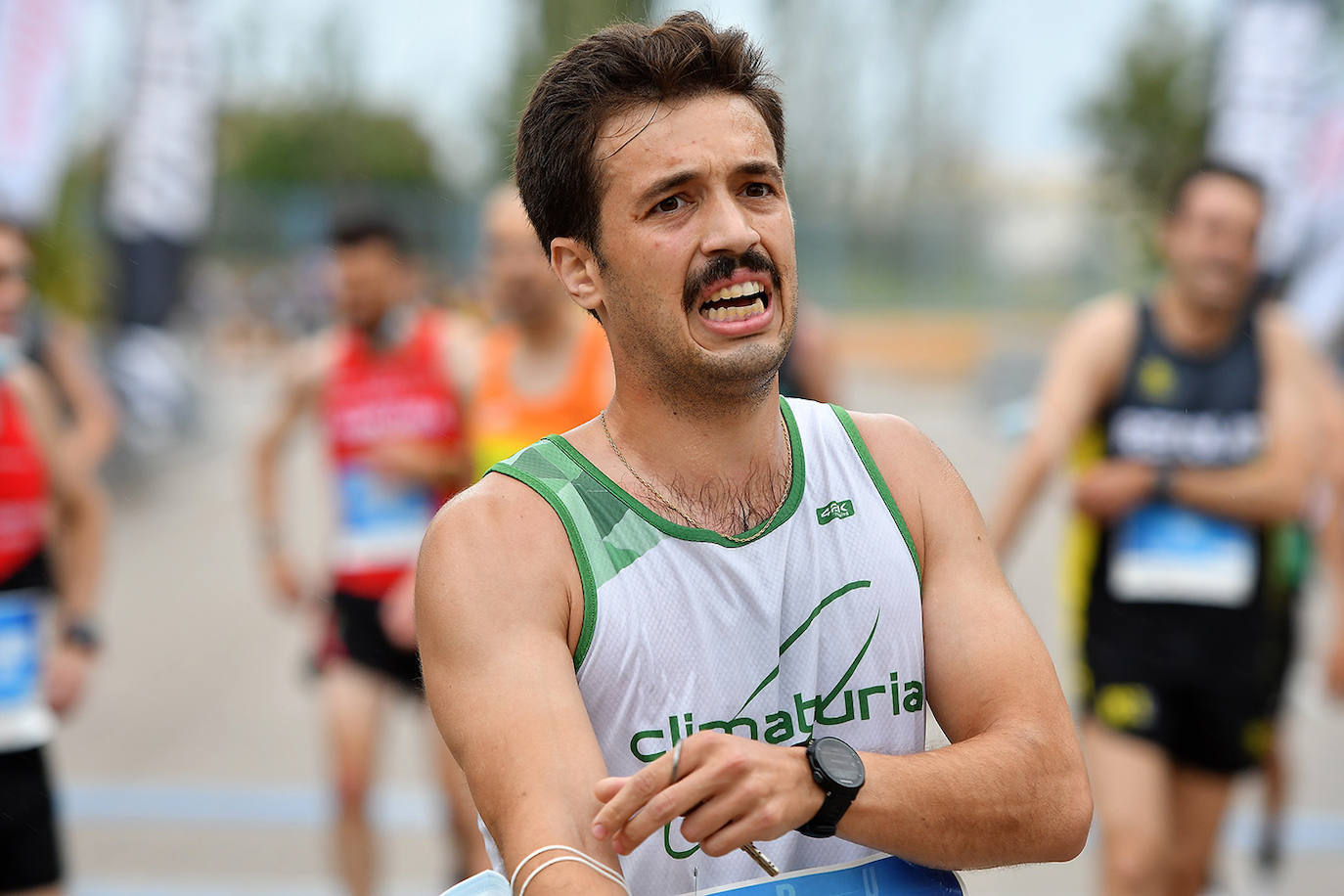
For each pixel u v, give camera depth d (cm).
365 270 1733
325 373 1783
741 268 591
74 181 6141
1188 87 9669
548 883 526
